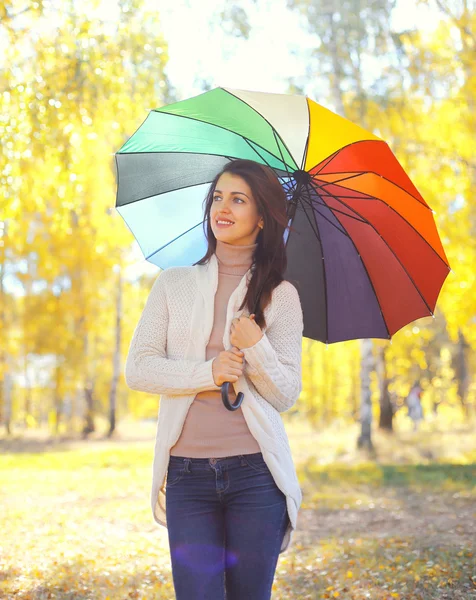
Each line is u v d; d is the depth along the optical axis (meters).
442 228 12.79
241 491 2.60
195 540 2.58
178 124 3.22
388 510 8.46
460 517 7.64
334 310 3.40
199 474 2.61
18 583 4.98
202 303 2.74
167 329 2.76
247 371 2.65
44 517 8.10
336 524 7.76
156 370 2.65
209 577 2.54
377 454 15.17
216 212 2.80
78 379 27.28
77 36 8.52
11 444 23.64
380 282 3.33
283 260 2.84
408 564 5.35
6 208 8.50
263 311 2.74
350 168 3.12
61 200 9.23
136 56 8.77
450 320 13.62
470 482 10.48
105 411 40.31
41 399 44.34
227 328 2.71
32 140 8.35
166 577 5.31
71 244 21.98
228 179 2.80
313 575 5.42
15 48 8.45
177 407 2.66
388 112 13.13
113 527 7.64
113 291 28.86
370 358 15.76
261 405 2.67
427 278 3.29
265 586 2.59
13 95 8.29
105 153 9.78
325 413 31.95
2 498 9.69
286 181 3.24
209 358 2.71
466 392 31.62
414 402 27.27
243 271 2.84
